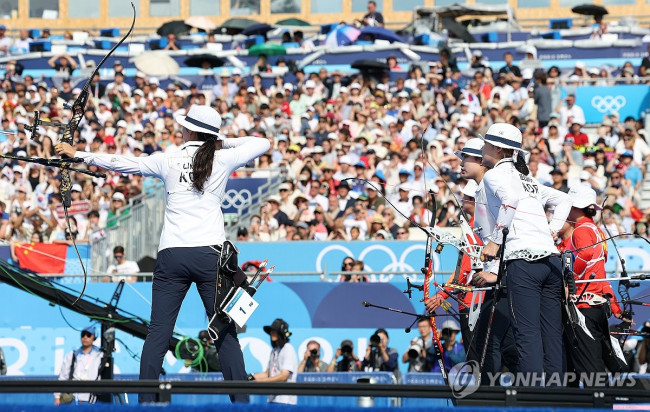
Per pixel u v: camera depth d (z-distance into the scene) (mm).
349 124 80438
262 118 83875
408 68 91875
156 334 26453
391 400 35188
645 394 23922
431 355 49531
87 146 81625
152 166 26859
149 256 66875
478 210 29297
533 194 28375
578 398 23984
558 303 28328
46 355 55500
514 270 27656
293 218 65625
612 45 99250
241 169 69250
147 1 120812
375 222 61656
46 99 90500
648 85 86625
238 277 26844
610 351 31703
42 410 23172
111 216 67062
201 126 26875
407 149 70625
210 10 120250
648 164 77312
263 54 99188
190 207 26625
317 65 99312
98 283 56625
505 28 104438
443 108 82750
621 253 57719
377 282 55344
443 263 58594
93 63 100375
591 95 87000
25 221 70500
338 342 55219
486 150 28703
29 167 75500
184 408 23312
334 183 68562
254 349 55625
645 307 51562
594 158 73375
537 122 82562
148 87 91250
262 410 23391
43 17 120688
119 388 23422
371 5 105812
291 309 55750
